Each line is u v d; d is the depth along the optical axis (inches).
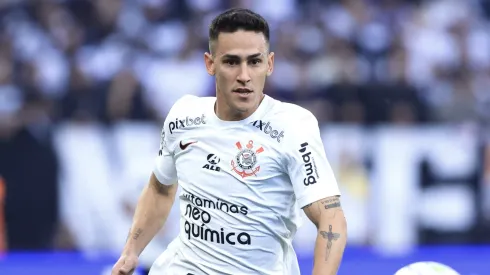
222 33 528.4
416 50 1673.2
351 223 1400.1
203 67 1587.1
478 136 1450.5
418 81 1614.2
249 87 526.9
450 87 1622.8
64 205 1395.2
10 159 1403.8
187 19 1670.8
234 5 1686.8
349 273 1086.4
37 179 1400.1
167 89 1560.0
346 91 1549.0
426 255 1167.6
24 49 1617.9
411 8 1733.5
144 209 616.7
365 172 1411.2
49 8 1664.6
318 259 522.6
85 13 1665.8
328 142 1411.2
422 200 1425.9
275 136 541.0
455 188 1437.0
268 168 541.3
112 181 1390.3
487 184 1443.2
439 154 1437.0
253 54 525.3
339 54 1620.3
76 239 1386.6
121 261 611.5
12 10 1667.1
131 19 1662.2
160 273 590.2
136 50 1616.6
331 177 538.3
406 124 1476.4
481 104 1584.6
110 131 1402.6
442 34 1707.7
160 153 598.5
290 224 565.6
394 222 1413.6
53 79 1573.6
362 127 1421.0
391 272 1096.2
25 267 1080.8
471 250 1268.5
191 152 560.1
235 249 550.9
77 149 1401.3
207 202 553.9
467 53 1702.8
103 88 1535.4
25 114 1482.5
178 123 567.8
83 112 1503.4
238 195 544.7
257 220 547.2
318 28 1665.8
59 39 1626.5
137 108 1517.0
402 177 1422.2
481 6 1777.8
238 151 544.7
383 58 1637.6
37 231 1395.2
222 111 551.8
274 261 559.5
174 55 1605.6
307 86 1569.9
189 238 567.5
